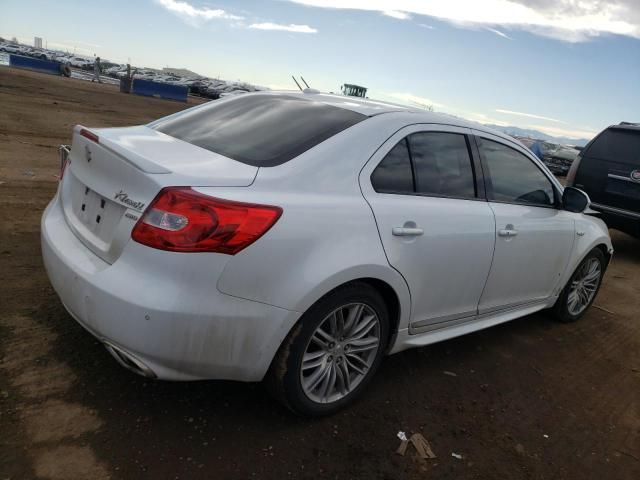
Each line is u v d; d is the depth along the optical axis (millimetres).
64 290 2568
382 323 2982
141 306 2227
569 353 4301
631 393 3797
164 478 2320
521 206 3934
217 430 2666
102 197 2629
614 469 2914
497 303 3861
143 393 2840
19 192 6293
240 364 2443
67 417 2578
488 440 2973
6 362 2902
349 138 2881
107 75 74812
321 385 2822
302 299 2480
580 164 8375
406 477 2572
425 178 3211
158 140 2941
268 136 2906
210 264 2258
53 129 12164
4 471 2223
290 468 2500
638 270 7543
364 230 2730
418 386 3396
